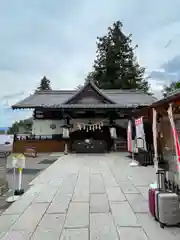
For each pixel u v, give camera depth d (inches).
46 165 304.3
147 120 304.5
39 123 533.6
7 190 175.9
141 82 1096.2
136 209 124.9
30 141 491.8
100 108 464.1
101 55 1102.4
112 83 1035.3
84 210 124.0
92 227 101.3
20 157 165.5
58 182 196.2
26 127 869.2
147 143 306.7
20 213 119.9
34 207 129.6
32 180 205.6
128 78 1044.5
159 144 167.6
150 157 293.4
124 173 238.1
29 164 313.6
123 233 95.0
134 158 350.3
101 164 305.3
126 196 151.1
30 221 108.8
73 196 152.1
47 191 165.8
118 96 634.2
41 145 492.1
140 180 202.8
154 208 108.9
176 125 145.9
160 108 138.6
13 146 484.4
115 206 130.4
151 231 96.8
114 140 493.4
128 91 688.4
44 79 1766.7
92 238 90.6
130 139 328.8
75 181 200.1
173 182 139.6
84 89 529.7
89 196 151.9
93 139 482.3
